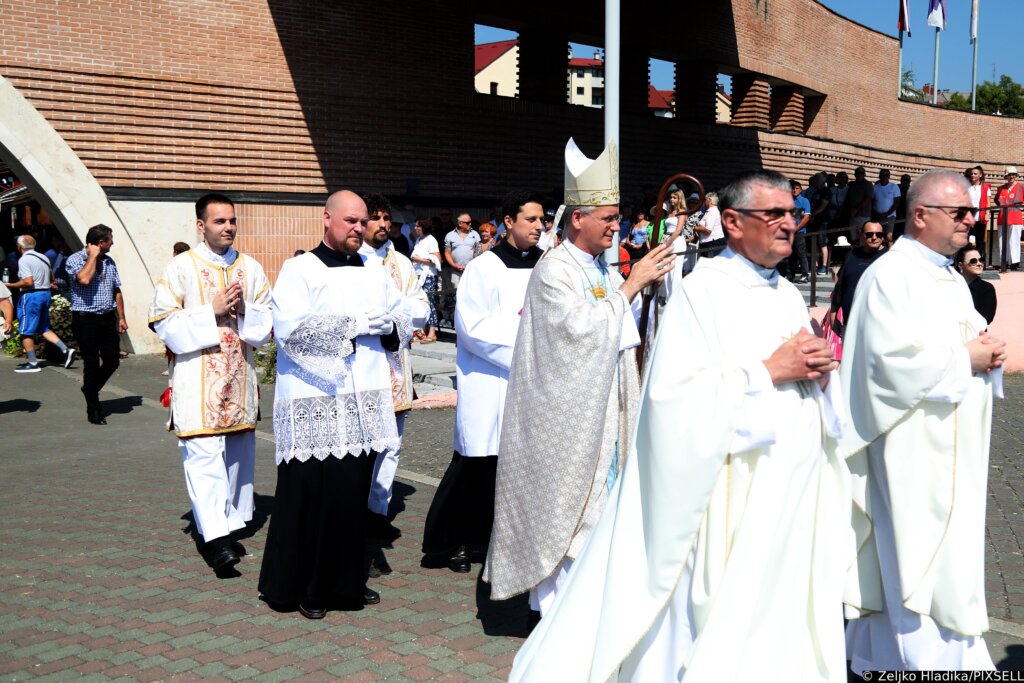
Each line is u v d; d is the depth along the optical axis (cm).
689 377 303
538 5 1814
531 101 1831
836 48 2509
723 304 311
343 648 435
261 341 514
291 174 1545
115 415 1062
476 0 1731
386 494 598
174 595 505
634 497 319
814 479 312
